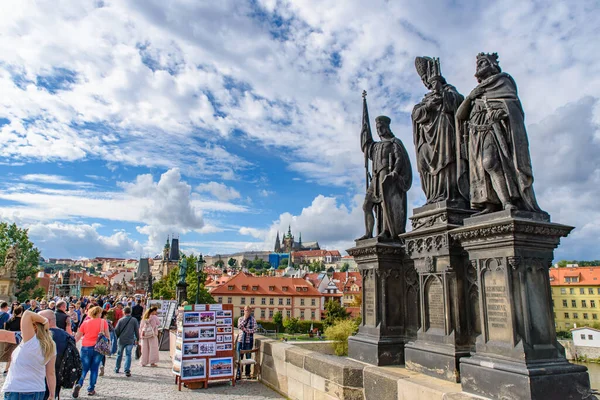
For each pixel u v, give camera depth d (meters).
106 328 11.05
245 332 12.77
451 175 7.90
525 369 5.06
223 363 11.88
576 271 73.94
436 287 7.52
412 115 8.73
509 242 5.48
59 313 11.42
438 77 8.35
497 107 6.09
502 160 5.94
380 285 9.23
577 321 71.69
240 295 95.06
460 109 6.79
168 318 21.55
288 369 10.38
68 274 67.25
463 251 7.29
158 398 10.41
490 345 5.60
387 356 8.80
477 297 7.04
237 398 10.36
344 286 110.94
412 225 8.31
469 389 5.70
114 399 10.34
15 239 65.06
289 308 96.12
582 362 41.56
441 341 7.21
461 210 7.54
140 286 158.12
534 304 5.46
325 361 8.45
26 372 5.80
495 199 6.15
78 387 10.44
